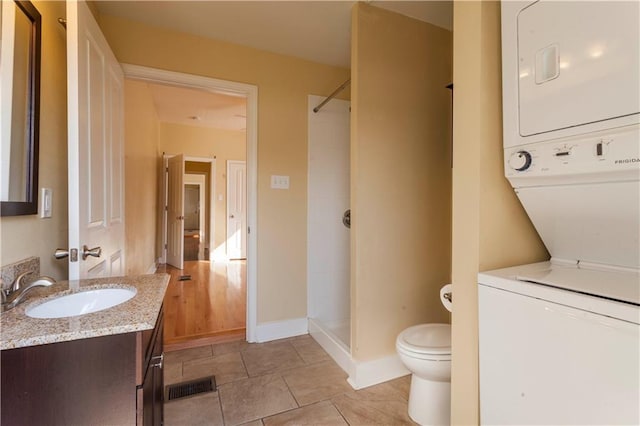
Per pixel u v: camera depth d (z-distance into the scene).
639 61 0.69
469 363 1.06
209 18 2.11
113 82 1.85
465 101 1.08
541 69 0.89
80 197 1.31
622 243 0.91
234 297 3.75
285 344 2.47
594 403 0.69
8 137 1.11
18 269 1.10
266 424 1.54
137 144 3.58
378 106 1.95
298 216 2.67
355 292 1.92
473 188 1.06
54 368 0.81
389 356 1.98
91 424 0.84
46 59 1.37
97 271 1.54
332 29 2.23
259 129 2.53
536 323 0.80
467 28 1.08
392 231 2.01
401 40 2.03
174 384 1.89
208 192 7.52
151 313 0.93
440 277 2.17
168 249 5.79
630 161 0.73
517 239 1.12
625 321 0.64
